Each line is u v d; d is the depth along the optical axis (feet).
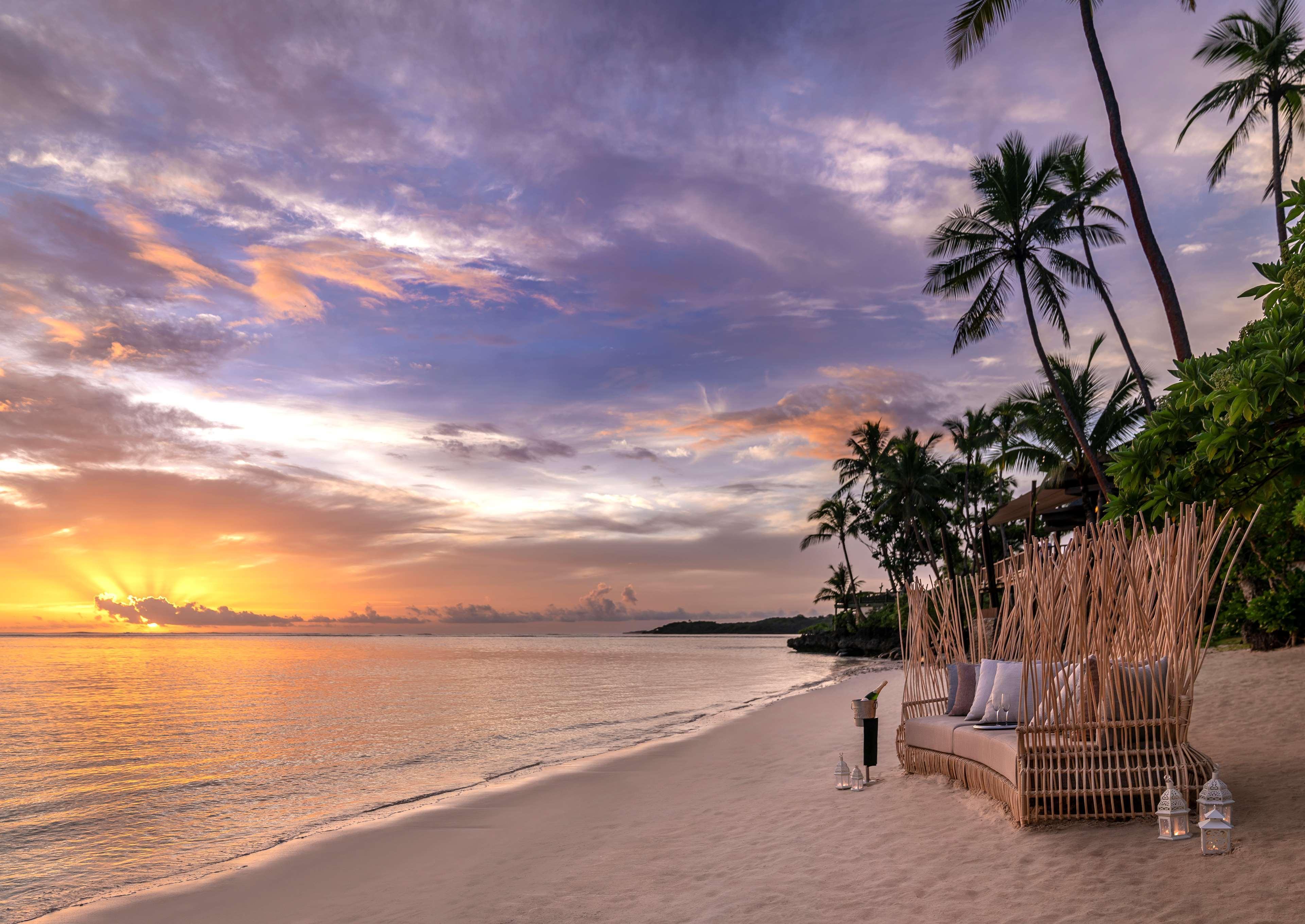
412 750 55.31
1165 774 17.70
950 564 34.14
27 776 49.34
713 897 17.06
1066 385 86.38
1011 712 22.62
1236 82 65.21
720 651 385.70
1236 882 13.76
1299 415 17.97
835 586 238.48
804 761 34.78
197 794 42.11
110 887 25.03
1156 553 19.31
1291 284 18.48
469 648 448.24
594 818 27.58
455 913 18.11
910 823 20.75
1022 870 16.01
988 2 54.24
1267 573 49.06
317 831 29.86
